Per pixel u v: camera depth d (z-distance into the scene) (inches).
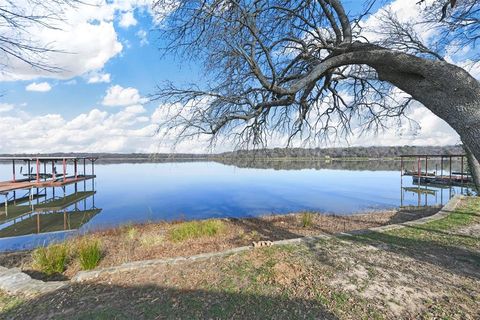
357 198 793.6
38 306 132.3
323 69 148.3
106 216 601.3
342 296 131.2
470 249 192.5
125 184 1323.8
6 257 317.1
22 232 483.8
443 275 151.9
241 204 714.2
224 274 157.2
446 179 987.3
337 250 192.5
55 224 545.0
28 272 236.5
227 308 123.9
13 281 163.8
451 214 309.4
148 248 291.7
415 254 184.1
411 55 131.2
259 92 171.0
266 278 150.4
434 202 690.8
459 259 174.7
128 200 826.8
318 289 137.9
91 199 860.0
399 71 138.6
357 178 1497.3
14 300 139.9
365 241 212.4
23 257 315.0
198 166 3334.2
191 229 350.6
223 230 371.9
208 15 145.9
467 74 118.0
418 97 135.0
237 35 150.7
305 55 182.5
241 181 1412.4
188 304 128.0
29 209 713.0
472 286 138.9
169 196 893.2
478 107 113.8
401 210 544.4
